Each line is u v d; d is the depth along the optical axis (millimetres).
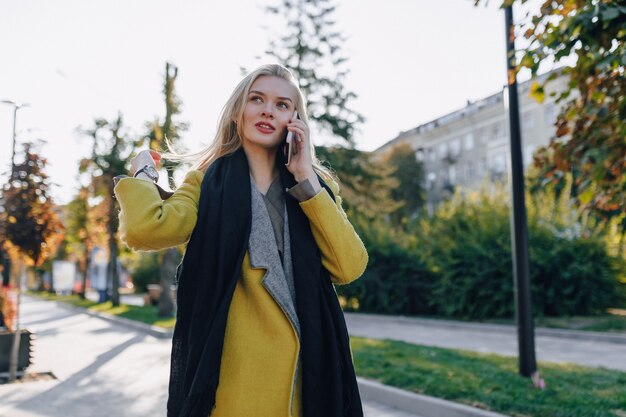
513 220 7109
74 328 17672
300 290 1556
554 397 5609
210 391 1396
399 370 7336
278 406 1459
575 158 4195
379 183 25547
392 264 21062
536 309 16266
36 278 69750
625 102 3834
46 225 9188
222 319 1447
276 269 1550
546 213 17047
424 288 20438
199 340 1461
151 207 1505
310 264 1581
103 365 9672
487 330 15422
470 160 49750
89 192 26219
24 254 8977
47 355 10984
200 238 1538
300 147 1617
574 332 13336
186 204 1584
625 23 3398
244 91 1697
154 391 7387
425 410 5863
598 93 3988
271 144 1671
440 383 6414
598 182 4094
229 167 1632
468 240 18203
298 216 1626
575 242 16484
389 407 6277
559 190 5066
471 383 6383
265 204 1636
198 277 1515
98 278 34625
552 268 16359
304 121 1750
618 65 3645
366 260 1703
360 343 10742
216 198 1570
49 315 25312
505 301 17234
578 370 7430
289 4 24438
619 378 6676
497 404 5430
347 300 22281
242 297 1524
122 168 24000
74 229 33125
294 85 1733
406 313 20750
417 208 47750
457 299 18062
